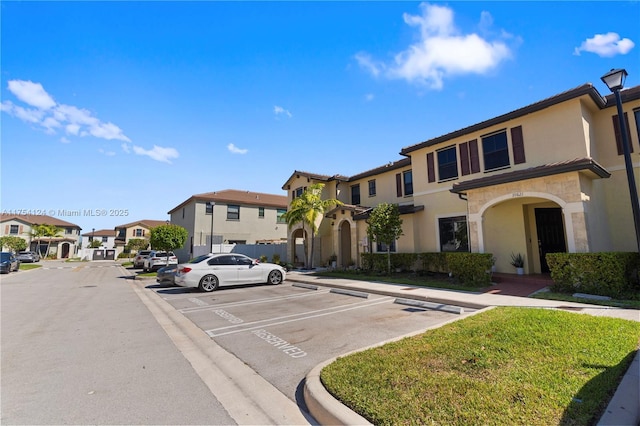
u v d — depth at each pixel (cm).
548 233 1279
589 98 1059
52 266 3419
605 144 1112
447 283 1159
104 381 426
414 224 1588
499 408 302
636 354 423
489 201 1127
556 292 902
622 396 315
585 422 278
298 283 1430
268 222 3369
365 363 419
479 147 1342
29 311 933
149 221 6325
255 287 1373
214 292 1258
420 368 398
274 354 523
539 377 363
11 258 2444
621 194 1065
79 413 344
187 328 712
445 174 1484
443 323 618
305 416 337
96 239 6631
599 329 528
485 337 506
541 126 1155
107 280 1905
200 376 442
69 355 532
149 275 2022
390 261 1559
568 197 947
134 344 595
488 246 1322
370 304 912
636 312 665
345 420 297
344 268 1903
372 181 2114
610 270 818
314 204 2009
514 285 1070
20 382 424
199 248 2691
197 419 331
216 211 3056
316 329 665
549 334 507
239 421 327
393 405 313
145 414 341
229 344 584
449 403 313
